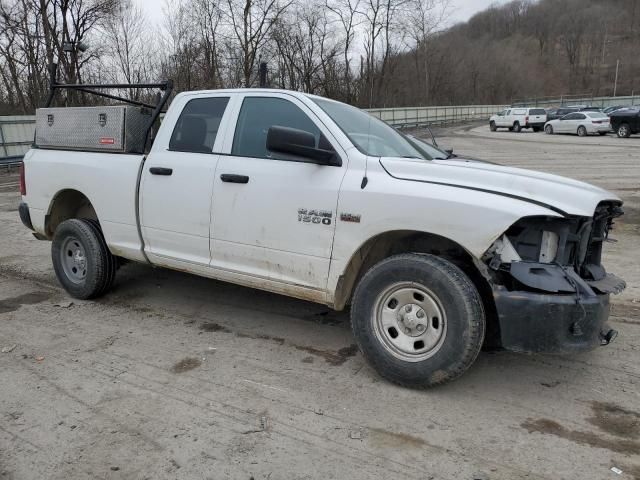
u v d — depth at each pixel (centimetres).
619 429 326
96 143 526
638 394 366
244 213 425
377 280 369
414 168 370
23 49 2844
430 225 348
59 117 558
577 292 330
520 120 3809
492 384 380
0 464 292
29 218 586
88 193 526
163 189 472
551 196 338
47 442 311
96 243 531
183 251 472
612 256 706
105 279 540
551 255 339
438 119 4950
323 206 387
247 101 443
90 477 282
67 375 392
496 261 337
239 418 337
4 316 510
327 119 404
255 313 518
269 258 419
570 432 323
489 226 331
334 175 388
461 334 340
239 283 448
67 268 560
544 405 353
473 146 2505
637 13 12381
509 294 333
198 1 2991
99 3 2912
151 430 324
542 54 11638
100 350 435
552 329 327
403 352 366
